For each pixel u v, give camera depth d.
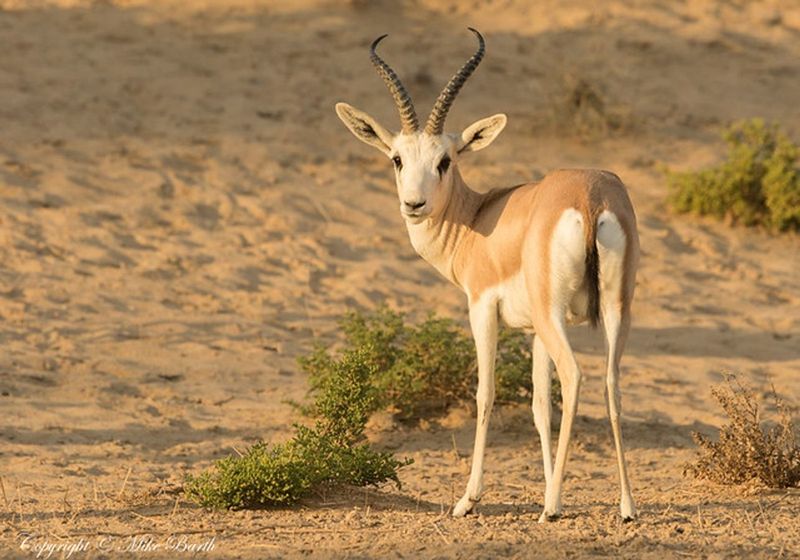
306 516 12.87
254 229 27.25
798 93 37.47
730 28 40.72
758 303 25.81
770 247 29.00
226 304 23.70
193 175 29.41
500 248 12.99
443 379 18.55
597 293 11.92
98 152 29.95
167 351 21.11
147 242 26.11
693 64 38.19
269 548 11.31
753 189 30.00
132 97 33.03
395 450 17.19
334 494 13.92
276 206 28.38
